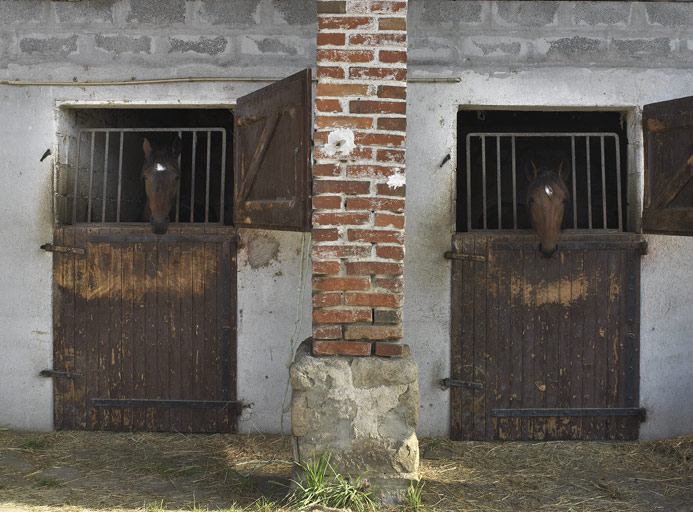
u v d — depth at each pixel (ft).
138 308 16.99
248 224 15.51
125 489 13.32
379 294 12.30
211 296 16.96
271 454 15.55
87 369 17.08
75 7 16.98
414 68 16.84
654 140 15.51
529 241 16.62
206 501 12.66
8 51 17.02
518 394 16.83
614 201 22.26
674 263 16.75
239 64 16.96
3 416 17.24
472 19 16.88
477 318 16.76
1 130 17.01
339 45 12.28
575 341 16.76
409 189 16.85
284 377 17.02
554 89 16.85
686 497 13.35
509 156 24.38
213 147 24.32
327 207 12.28
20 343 17.15
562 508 12.74
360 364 12.18
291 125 13.37
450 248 16.83
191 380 17.03
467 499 13.01
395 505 12.12
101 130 17.26
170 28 16.94
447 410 16.94
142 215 19.08
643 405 16.87
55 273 17.03
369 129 12.29
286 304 16.98
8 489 13.21
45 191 17.01
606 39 16.89
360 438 12.15
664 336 16.83
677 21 16.97
